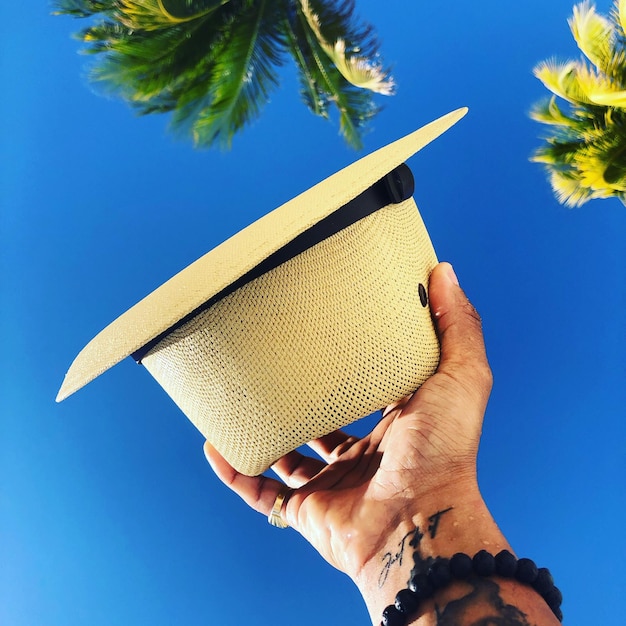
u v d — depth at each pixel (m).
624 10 1.76
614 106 1.85
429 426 0.55
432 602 0.45
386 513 0.56
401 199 0.56
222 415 0.54
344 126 1.96
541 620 0.42
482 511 0.52
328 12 1.86
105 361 0.46
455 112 0.57
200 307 0.50
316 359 0.50
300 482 0.80
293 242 0.49
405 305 0.54
